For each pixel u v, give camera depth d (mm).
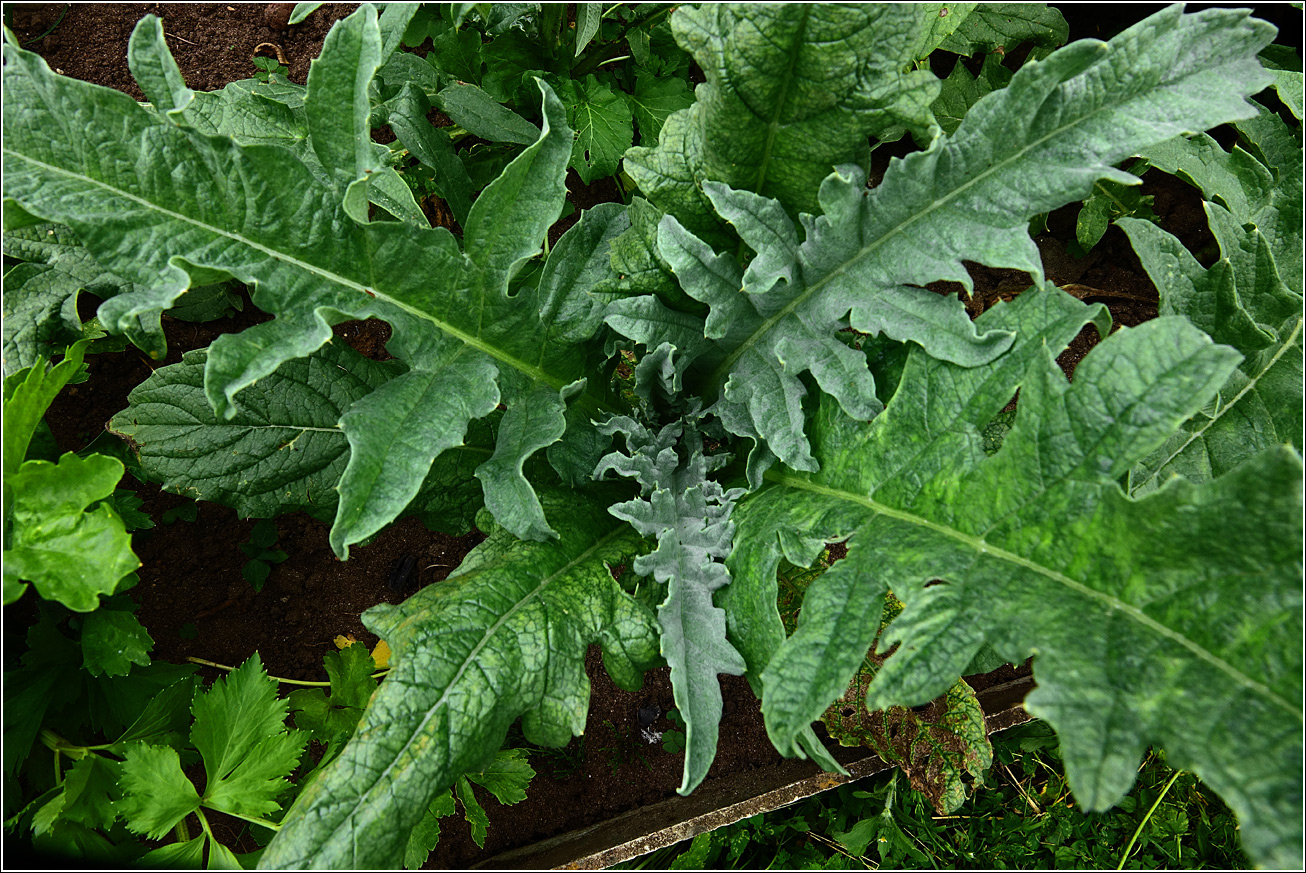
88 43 1403
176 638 1350
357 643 1286
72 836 1161
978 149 1031
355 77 1043
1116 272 1472
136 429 1137
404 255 1077
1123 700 918
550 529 1098
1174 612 932
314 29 1446
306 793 1025
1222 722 900
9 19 1391
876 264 1076
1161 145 1176
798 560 1085
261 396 1159
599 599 1115
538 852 1302
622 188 1423
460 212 1254
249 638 1366
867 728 1260
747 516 1151
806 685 1009
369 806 1013
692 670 1091
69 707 1219
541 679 1068
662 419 1235
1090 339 1468
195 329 1385
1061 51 994
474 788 1350
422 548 1404
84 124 1006
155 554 1359
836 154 1061
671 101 1328
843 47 1012
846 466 1100
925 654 972
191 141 1021
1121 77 1003
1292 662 899
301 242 1052
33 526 1083
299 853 998
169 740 1220
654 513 1152
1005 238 1030
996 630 966
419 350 1092
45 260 1137
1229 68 993
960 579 994
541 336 1147
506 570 1104
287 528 1391
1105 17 1428
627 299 1130
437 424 1066
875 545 1045
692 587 1130
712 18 1025
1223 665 913
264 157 1035
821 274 1098
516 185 1090
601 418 1228
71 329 1139
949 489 1031
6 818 1152
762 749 1371
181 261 1004
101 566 1083
